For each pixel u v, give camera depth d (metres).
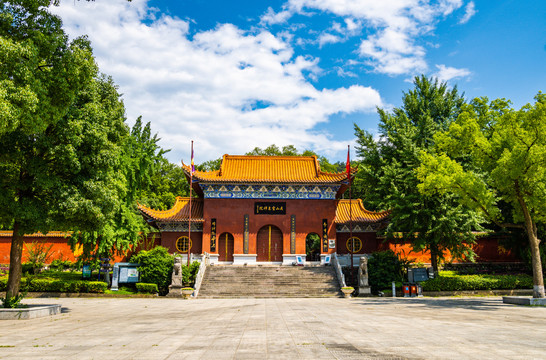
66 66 15.56
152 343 9.52
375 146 40.50
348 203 41.28
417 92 47.75
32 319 15.56
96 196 17.73
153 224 40.47
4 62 12.86
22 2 15.00
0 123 11.91
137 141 34.44
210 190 37.97
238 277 32.53
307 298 28.59
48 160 17.36
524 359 7.32
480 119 23.28
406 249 39.00
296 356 7.72
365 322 13.41
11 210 16.33
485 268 37.91
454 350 8.22
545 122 19.56
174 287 29.39
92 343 9.60
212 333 11.19
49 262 38.62
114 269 31.11
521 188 21.69
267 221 37.69
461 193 22.72
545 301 20.38
